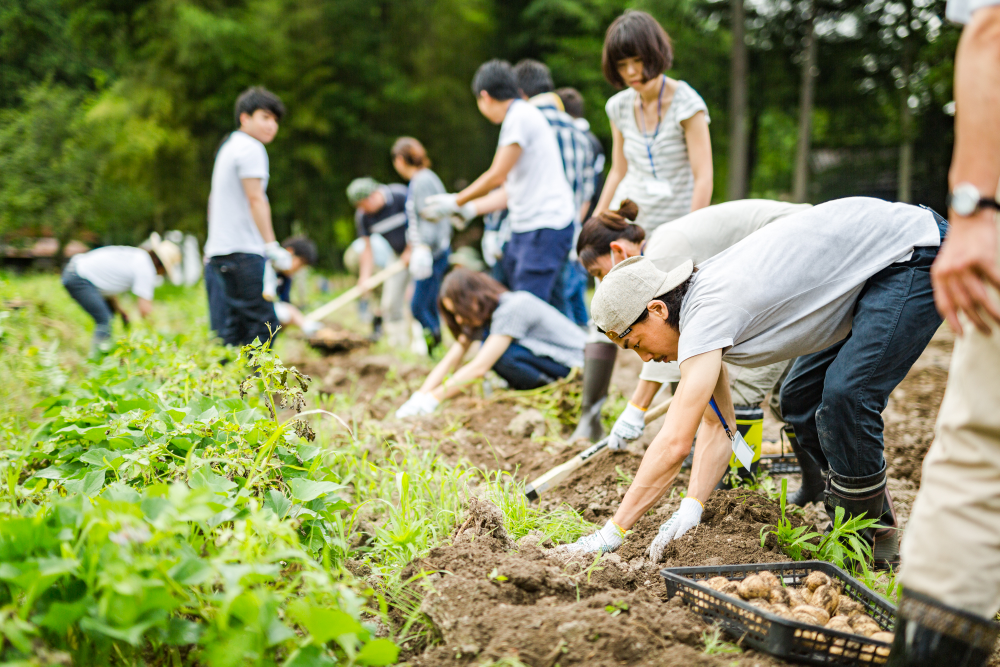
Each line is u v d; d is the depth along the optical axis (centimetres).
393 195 820
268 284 496
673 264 306
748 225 304
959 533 158
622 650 186
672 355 250
